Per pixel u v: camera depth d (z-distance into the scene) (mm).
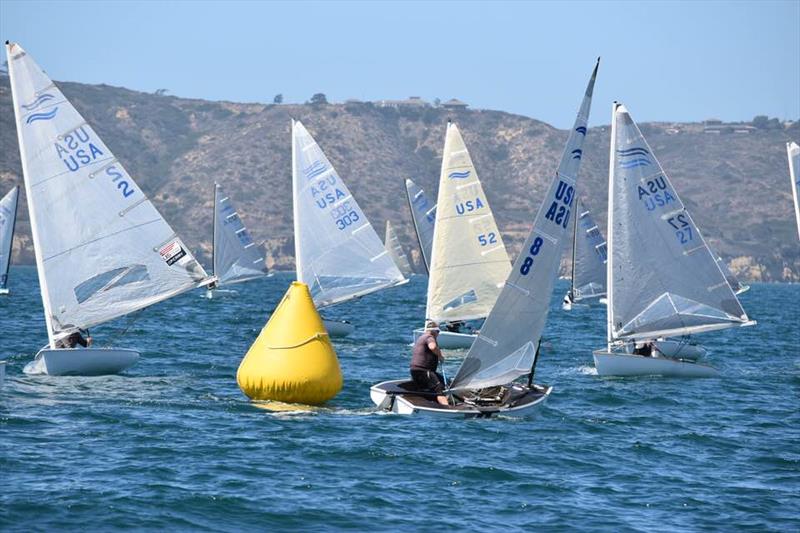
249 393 77062
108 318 92312
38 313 177250
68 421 67125
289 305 76875
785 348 146750
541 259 73938
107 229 91938
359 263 136625
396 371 102125
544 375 102312
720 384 98000
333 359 76875
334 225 135250
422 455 60031
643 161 103375
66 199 90375
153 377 90938
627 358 102062
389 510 49562
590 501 52250
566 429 70062
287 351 75500
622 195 103500
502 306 73000
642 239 103500
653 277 103688
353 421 69688
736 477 57906
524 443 64625
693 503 52312
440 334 121938
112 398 77125
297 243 134125
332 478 54719
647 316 103750
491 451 61938
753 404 85438
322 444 62094
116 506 48438
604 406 81812
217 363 104688
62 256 90250
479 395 75875
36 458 56781
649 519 49469
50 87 89875
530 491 53688
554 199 74188
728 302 104250
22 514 46844
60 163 90125
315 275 134750
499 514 49562
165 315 179250
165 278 94125
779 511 51125
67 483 51969
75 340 91750
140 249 93250
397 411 73375
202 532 45719
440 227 116062
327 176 135000
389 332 158000
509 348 73938
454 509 50125
